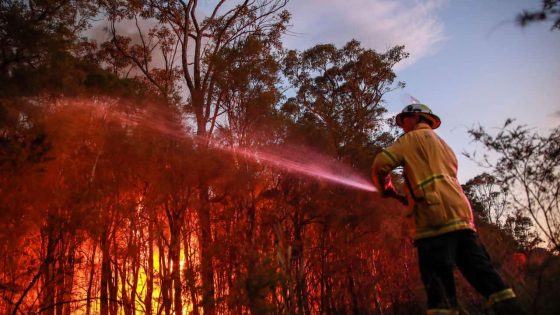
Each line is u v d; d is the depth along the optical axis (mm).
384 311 5582
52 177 4910
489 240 3742
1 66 5082
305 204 5703
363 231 5641
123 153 5383
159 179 5406
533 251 3539
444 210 3209
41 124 4918
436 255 3184
